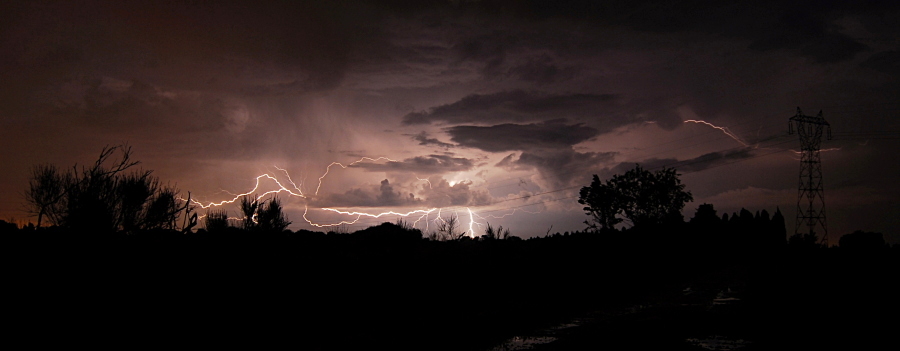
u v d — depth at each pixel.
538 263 27.92
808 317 12.59
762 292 18.08
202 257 14.69
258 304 13.10
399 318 14.02
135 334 10.05
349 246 28.41
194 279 13.27
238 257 15.65
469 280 21.06
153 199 15.50
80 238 12.99
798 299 15.70
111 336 9.72
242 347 10.39
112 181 14.85
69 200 13.84
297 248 20.89
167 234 15.66
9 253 11.71
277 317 12.59
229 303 12.67
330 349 10.48
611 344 10.29
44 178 15.00
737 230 50.94
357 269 18.67
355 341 11.12
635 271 29.78
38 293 10.43
